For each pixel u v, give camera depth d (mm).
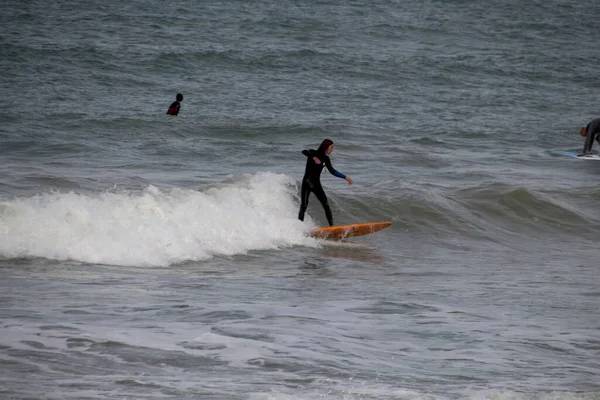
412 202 63594
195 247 46969
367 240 56312
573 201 72000
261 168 78312
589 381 26219
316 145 96250
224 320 31828
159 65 146625
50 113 103062
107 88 127875
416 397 23109
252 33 186875
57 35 163375
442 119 124062
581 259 55344
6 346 26156
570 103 148125
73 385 22734
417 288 42250
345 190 66562
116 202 48094
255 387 23422
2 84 122562
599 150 105375
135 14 195750
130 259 43656
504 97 149250
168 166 76125
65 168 70250
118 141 88500
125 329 29375
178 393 22500
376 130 109438
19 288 35938
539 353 29656
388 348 29188
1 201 44969
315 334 30438
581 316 36812
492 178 79750
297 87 142000
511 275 47906
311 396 22750
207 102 123500
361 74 157750
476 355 28859
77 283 37781
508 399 23250
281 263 47344
